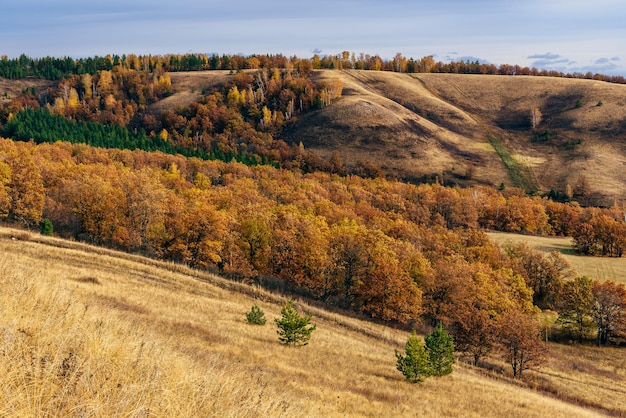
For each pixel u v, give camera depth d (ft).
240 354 78.74
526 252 301.22
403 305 189.57
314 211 318.04
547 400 116.88
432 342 110.42
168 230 221.66
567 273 288.71
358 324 164.14
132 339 23.88
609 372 182.80
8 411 14.08
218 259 211.00
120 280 128.98
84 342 20.83
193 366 24.61
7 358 16.52
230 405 20.47
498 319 179.32
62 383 16.55
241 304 141.90
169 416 17.39
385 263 197.36
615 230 331.36
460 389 100.17
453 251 275.18
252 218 235.81
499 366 166.50
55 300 26.71
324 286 212.23
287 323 104.12
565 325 239.91
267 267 228.02
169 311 104.88
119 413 15.97
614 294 231.30
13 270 30.89
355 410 60.95
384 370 102.22
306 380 72.49
